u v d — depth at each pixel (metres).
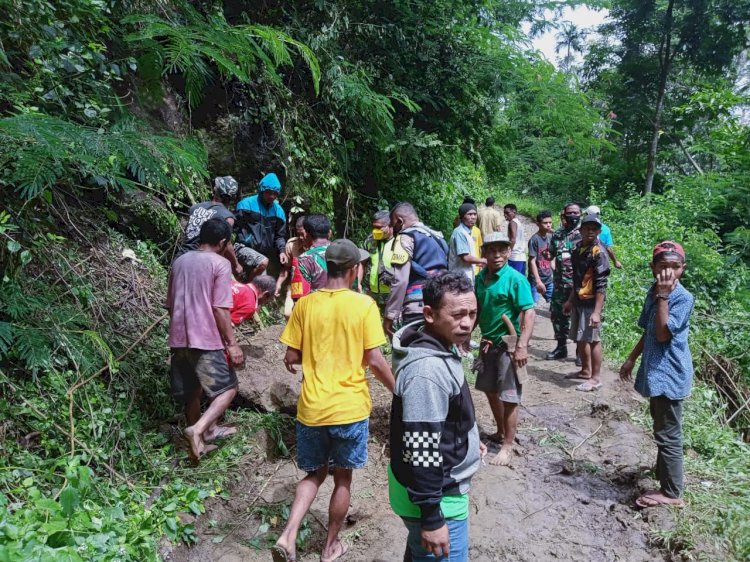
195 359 3.85
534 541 3.50
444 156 9.91
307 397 3.11
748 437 6.12
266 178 5.87
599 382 6.10
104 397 3.95
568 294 7.08
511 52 10.18
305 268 4.88
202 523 3.51
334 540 3.21
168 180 3.71
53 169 3.25
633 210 14.16
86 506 3.09
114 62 4.78
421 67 8.91
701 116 18.11
